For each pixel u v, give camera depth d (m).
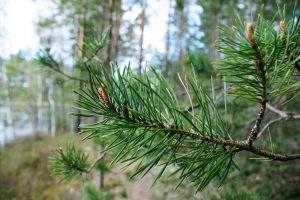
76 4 1.89
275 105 0.59
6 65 5.58
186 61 0.63
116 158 0.20
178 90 0.53
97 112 0.18
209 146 0.21
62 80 0.67
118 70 0.19
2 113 8.01
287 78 0.18
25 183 3.21
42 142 4.88
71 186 2.84
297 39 0.19
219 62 0.19
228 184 0.59
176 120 0.20
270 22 0.20
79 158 0.42
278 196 1.09
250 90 0.18
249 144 0.21
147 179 1.83
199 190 0.21
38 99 7.32
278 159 0.22
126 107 0.19
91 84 0.18
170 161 0.21
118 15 1.82
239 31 0.19
